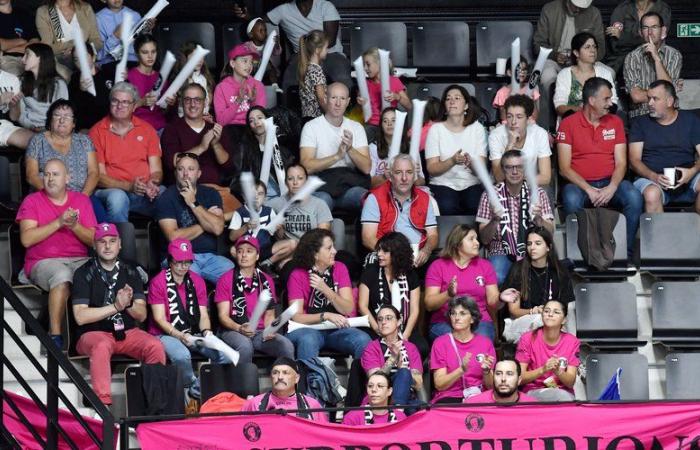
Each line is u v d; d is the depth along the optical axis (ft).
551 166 108.68
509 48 122.42
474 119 106.52
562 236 105.19
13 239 95.81
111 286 90.74
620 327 98.43
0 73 106.42
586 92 105.40
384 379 84.89
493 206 98.84
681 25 131.44
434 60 122.11
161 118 110.11
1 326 79.30
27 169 99.04
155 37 119.75
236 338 90.89
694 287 99.30
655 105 107.24
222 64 123.54
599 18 120.88
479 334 91.50
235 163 105.09
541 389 89.66
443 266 95.91
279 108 107.96
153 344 89.66
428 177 107.04
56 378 78.54
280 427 78.38
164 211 98.07
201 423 78.07
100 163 102.53
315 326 92.99
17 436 86.89
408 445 79.10
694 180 106.83
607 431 79.87
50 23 114.93
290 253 98.84
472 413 79.56
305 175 99.96
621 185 104.47
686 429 80.38
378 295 94.58
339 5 130.62
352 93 113.60
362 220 100.12
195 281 92.63
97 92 111.75
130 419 77.20
